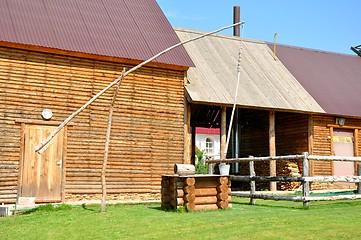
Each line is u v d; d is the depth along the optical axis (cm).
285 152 2166
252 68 2091
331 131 2081
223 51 2144
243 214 990
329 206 1177
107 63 1550
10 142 1384
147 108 1598
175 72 1670
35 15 1535
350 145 2134
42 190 1412
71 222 938
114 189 1512
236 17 2645
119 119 1546
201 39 2166
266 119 2283
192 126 2312
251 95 1841
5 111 1386
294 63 2309
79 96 1493
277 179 1214
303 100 1988
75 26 1581
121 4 1836
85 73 1512
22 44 1402
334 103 2077
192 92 1684
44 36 1462
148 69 1619
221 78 1883
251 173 1303
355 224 838
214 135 3822
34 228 891
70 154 1463
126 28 1702
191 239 731
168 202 1117
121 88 1561
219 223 864
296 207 1165
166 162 1608
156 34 1742
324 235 742
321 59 2494
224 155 1598
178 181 1074
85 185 1473
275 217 927
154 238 747
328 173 2053
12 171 1378
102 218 973
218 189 1103
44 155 1428
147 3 1922
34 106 1425
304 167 1159
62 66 1480
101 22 1670
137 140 1568
